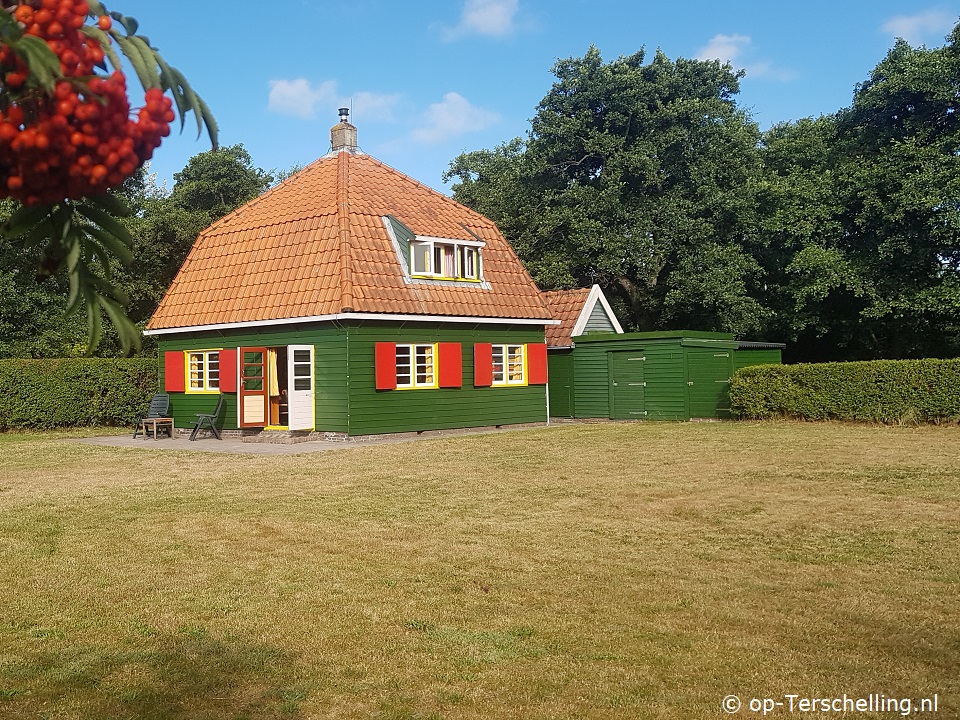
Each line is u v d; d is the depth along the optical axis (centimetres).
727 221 3472
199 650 550
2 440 2058
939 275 3112
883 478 1142
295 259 2020
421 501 1079
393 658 531
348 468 1398
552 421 2391
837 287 3241
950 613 597
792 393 1994
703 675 493
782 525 889
